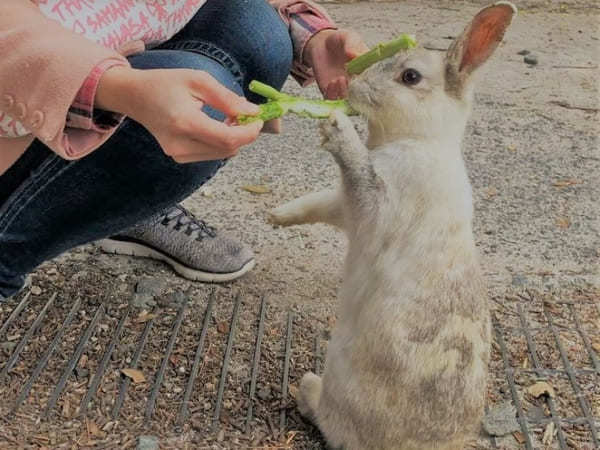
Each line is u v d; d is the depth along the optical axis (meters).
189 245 1.06
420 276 0.74
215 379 0.90
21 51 0.59
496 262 1.15
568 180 1.39
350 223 0.79
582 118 1.63
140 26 0.77
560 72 1.85
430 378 0.74
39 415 0.83
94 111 0.63
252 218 1.22
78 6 0.72
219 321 1.00
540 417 0.88
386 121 0.76
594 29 2.15
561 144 1.52
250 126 0.60
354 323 0.77
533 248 1.18
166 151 0.59
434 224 0.74
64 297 1.01
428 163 0.75
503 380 0.92
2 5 0.61
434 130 0.76
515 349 0.98
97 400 0.86
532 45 2.01
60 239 0.79
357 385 0.76
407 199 0.75
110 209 0.78
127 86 0.58
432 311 0.74
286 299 1.04
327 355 0.81
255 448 0.81
